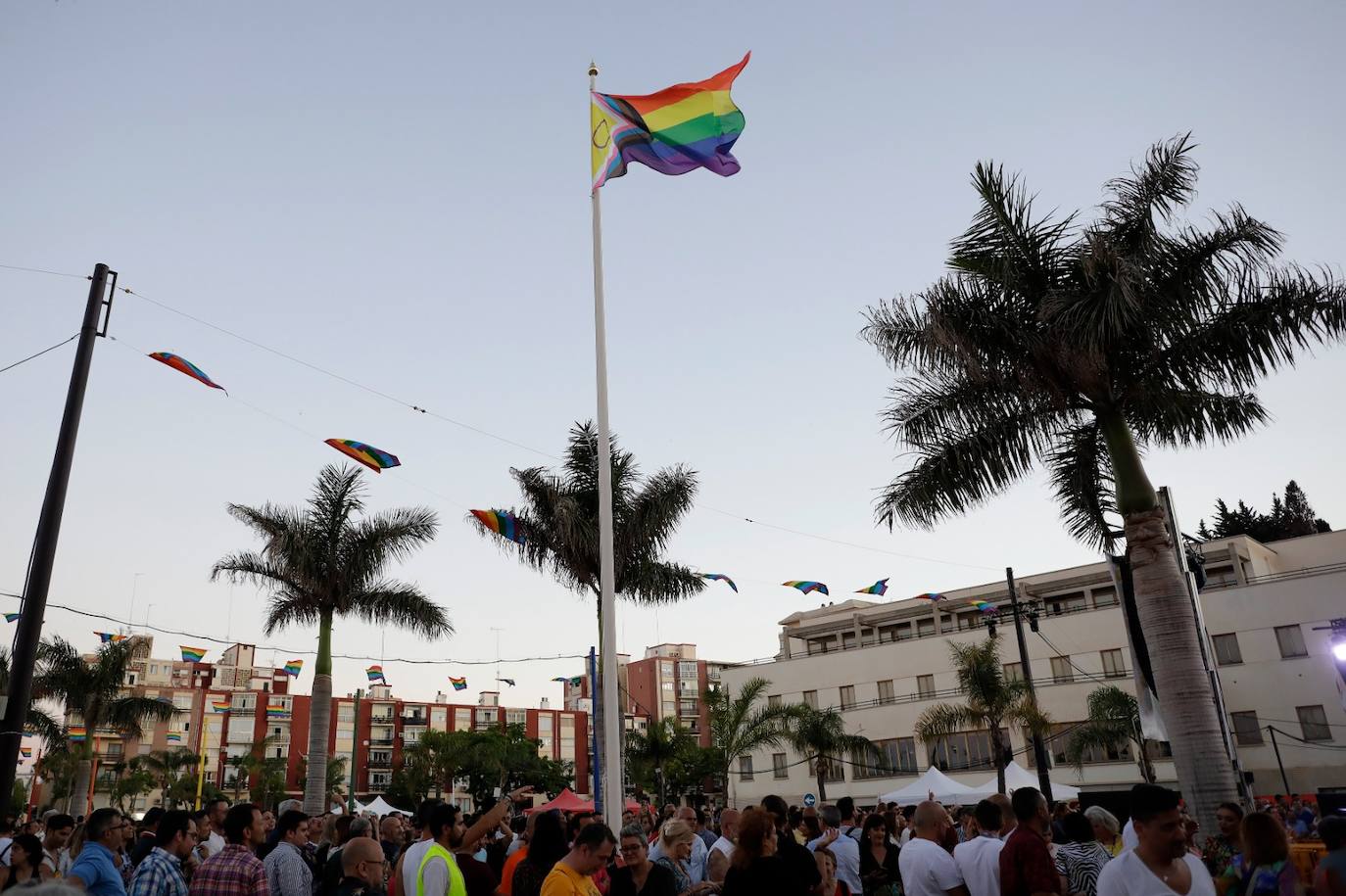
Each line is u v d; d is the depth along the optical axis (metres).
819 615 69.75
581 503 24.27
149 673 107.69
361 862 6.16
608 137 14.64
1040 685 51.50
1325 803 14.34
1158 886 5.07
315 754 25.69
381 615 27.14
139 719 39.47
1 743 9.80
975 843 6.89
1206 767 12.88
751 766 59.38
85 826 7.38
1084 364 14.34
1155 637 13.71
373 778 109.12
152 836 9.25
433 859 6.60
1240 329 14.13
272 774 94.69
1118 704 44.28
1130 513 14.30
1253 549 53.56
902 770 54.59
